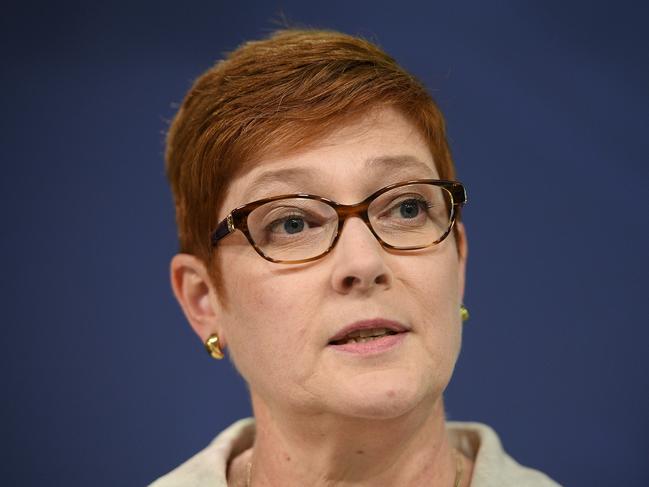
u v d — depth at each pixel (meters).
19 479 5.77
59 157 5.92
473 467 3.59
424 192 3.20
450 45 5.73
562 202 5.57
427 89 3.38
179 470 3.80
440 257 3.14
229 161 3.18
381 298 2.96
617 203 5.49
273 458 3.41
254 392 3.44
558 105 5.62
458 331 3.21
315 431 3.16
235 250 3.20
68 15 5.92
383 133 3.15
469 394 5.52
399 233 3.12
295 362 3.03
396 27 5.77
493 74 5.70
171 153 3.62
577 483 5.37
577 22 5.62
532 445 5.45
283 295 3.04
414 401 2.93
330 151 3.07
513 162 5.64
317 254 3.04
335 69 3.16
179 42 5.90
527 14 5.69
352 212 3.02
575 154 5.58
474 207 5.66
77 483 5.76
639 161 5.48
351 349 2.96
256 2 5.84
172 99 5.88
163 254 5.91
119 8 5.91
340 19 5.80
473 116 5.69
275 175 3.09
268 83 3.17
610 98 5.55
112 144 5.92
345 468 3.24
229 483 3.77
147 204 5.91
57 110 5.91
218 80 3.38
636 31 5.56
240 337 3.27
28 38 5.91
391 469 3.25
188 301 3.62
